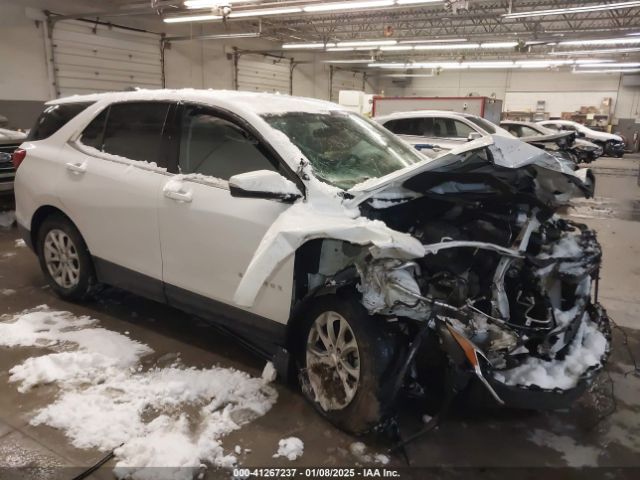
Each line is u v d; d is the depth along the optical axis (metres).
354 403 2.31
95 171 3.40
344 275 2.33
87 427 2.36
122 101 3.47
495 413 2.68
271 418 2.52
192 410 2.55
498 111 13.84
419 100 13.38
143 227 3.13
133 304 3.92
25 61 12.09
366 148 3.19
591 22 17.86
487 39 17.42
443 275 2.33
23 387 2.69
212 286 2.84
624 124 26.86
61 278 3.86
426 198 2.80
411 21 16.02
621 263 5.72
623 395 2.93
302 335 2.64
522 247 2.53
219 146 2.91
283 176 2.59
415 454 2.31
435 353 2.28
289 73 21.86
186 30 16.41
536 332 2.29
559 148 11.97
